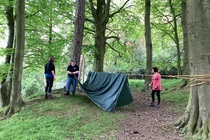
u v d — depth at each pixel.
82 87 8.97
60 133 5.35
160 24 17.52
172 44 21.94
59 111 7.16
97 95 8.38
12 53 11.02
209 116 4.65
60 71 15.90
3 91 11.12
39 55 12.98
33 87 20.92
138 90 14.11
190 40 4.99
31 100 8.66
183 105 8.25
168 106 8.39
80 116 6.63
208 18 4.75
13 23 11.80
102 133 5.34
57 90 10.20
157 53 22.06
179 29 18.33
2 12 10.80
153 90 8.53
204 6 4.75
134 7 16.88
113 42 16.95
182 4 11.53
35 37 12.59
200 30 4.77
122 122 6.20
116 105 7.56
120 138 4.96
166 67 21.48
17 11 7.89
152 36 19.56
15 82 7.86
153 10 16.42
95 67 14.07
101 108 7.52
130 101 7.79
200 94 4.82
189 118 5.05
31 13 11.79
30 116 6.86
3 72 11.22
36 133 5.42
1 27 12.35
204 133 4.47
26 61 13.12
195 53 4.87
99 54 14.03
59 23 13.77
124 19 15.77
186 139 4.55
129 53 18.22
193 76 4.93
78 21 9.79
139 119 6.55
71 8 13.16
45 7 11.62
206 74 4.73
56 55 13.12
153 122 6.15
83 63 10.70
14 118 6.86
